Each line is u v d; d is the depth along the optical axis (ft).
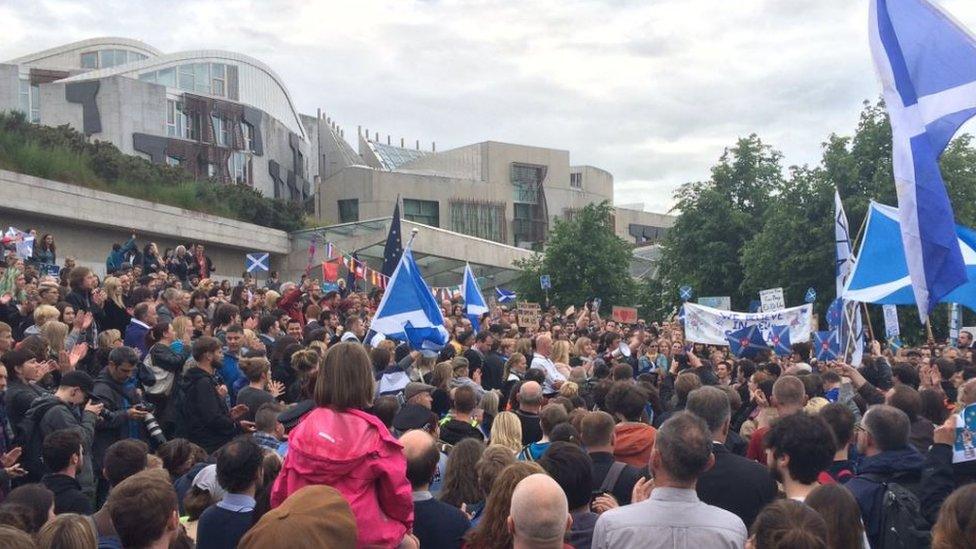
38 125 136.05
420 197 266.16
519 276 198.90
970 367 35.91
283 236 182.50
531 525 12.68
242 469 17.98
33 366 27.12
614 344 56.65
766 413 26.37
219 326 38.99
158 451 23.03
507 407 35.06
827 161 122.93
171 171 160.56
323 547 9.55
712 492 17.88
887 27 29.35
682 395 28.32
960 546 12.21
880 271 39.34
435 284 212.02
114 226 131.54
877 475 18.60
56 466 20.43
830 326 47.29
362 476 15.14
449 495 19.98
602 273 183.01
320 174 338.13
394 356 39.91
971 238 33.96
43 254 78.54
